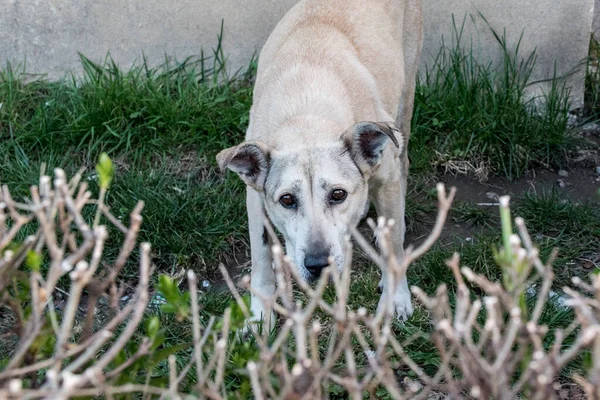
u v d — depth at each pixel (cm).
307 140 421
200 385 255
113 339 432
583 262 518
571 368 409
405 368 422
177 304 288
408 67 562
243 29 647
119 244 516
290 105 445
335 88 452
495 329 237
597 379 233
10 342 443
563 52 655
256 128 461
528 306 447
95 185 544
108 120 601
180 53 654
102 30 644
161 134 603
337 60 467
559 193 596
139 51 652
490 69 659
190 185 573
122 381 277
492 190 599
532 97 652
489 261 504
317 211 404
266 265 471
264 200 432
